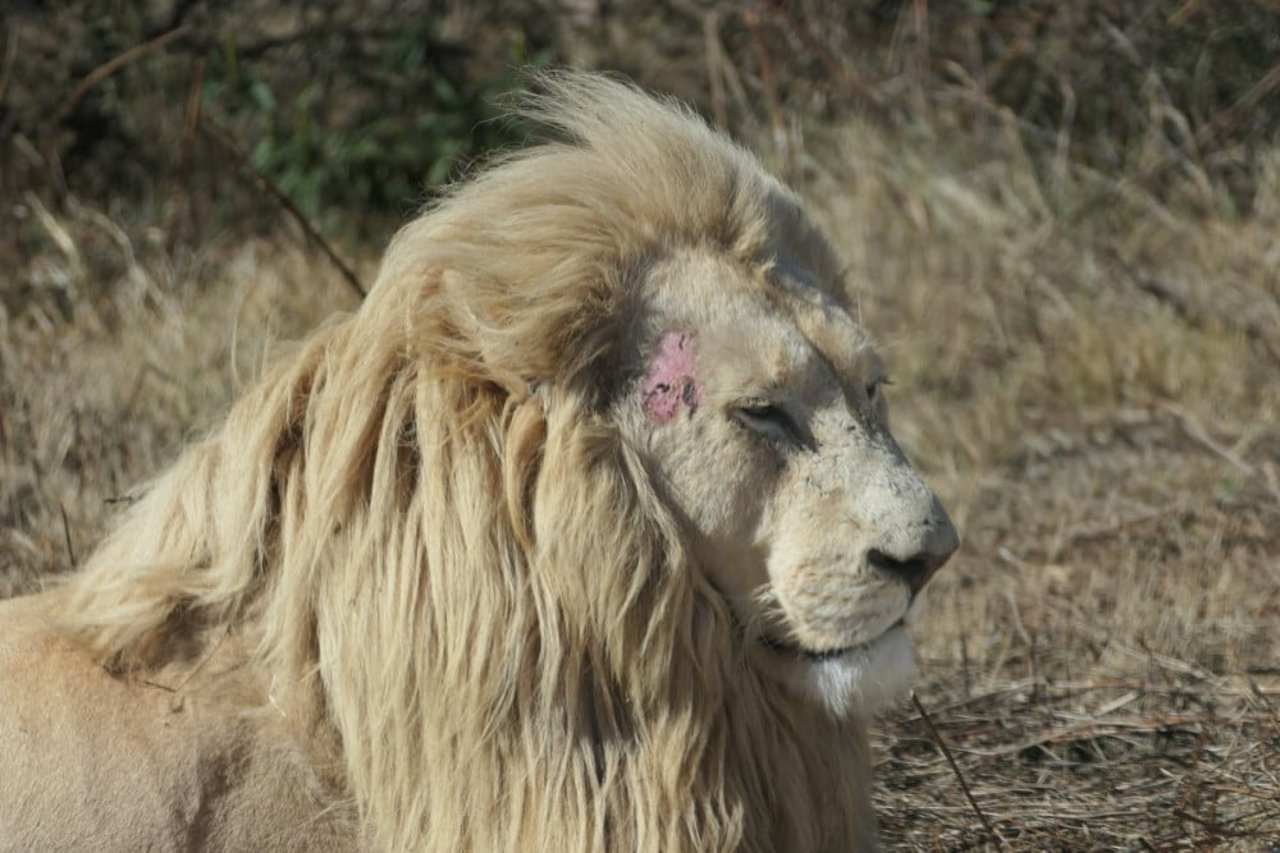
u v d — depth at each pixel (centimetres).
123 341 2266
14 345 2228
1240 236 2744
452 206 1105
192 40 3052
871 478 1034
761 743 1071
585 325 1034
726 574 1052
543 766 1022
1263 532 1988
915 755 1480
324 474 1035
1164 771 1415
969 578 1911
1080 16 3128
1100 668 1641
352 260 2677
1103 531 2023
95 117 2914
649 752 1030
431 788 1020
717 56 3130
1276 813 1317
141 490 1308
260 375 1136
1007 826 1355
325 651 1034
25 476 1809
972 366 2477
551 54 3156
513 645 1014
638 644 1025
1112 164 2962
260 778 1029
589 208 1055
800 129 2983
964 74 3069
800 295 1084
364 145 2942
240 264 2533
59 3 2967
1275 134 2942
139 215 2786
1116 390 2406
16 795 1005
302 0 3141
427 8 3178
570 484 1016
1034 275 2631
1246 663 1630
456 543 1017
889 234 2716
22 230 2656
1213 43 3083
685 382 1038
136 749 1016
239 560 1052
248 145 2953
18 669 1047
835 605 1025
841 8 3212
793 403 1045
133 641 1052
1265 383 2394
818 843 1112
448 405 1030
